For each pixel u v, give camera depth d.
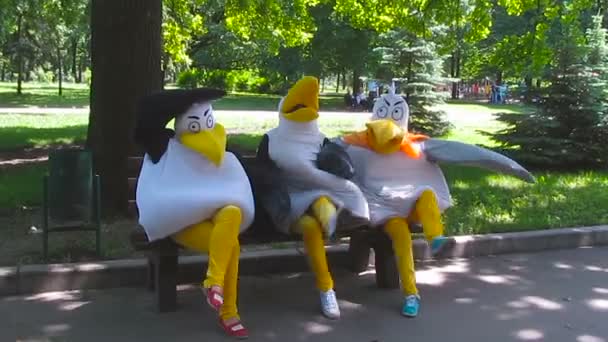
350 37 34.19
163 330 4.66
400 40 19.48
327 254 6.19
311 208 4.89
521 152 13.25
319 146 5.10
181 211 4.38
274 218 4.82
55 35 38.44
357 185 5.23
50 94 39.06
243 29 15.35
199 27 16.33
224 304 4.59
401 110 5.41
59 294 5.32
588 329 4.94
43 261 5.71
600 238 7.41
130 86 7.57
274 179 4.90
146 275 5.55
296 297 5.43
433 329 4.85
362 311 5.16
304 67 36.50
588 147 12.84
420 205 5.11
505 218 7.84
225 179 4.55
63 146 13.76
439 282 5.95
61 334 4.56
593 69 13.11
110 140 7.54
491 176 10.95
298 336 4.64
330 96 46.84
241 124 20.38
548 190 9.72
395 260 5.60
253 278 5.91
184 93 4.53
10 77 66.19
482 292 5.71
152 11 7.67
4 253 5.92
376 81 21.80
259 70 45.06
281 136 5.03
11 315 4.87
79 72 69.81
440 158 5.29
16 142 14.16
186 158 4.51
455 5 12.58
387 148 5.21
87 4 19.33
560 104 13.12
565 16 12.47
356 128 19.98
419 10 13.27
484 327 4.92
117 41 7.55
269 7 14.61
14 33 37.84
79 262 5.66
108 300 5.21
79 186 5.80
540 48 11.95
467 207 8.35
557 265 6.58
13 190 8.70
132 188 5.83
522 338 4.74
